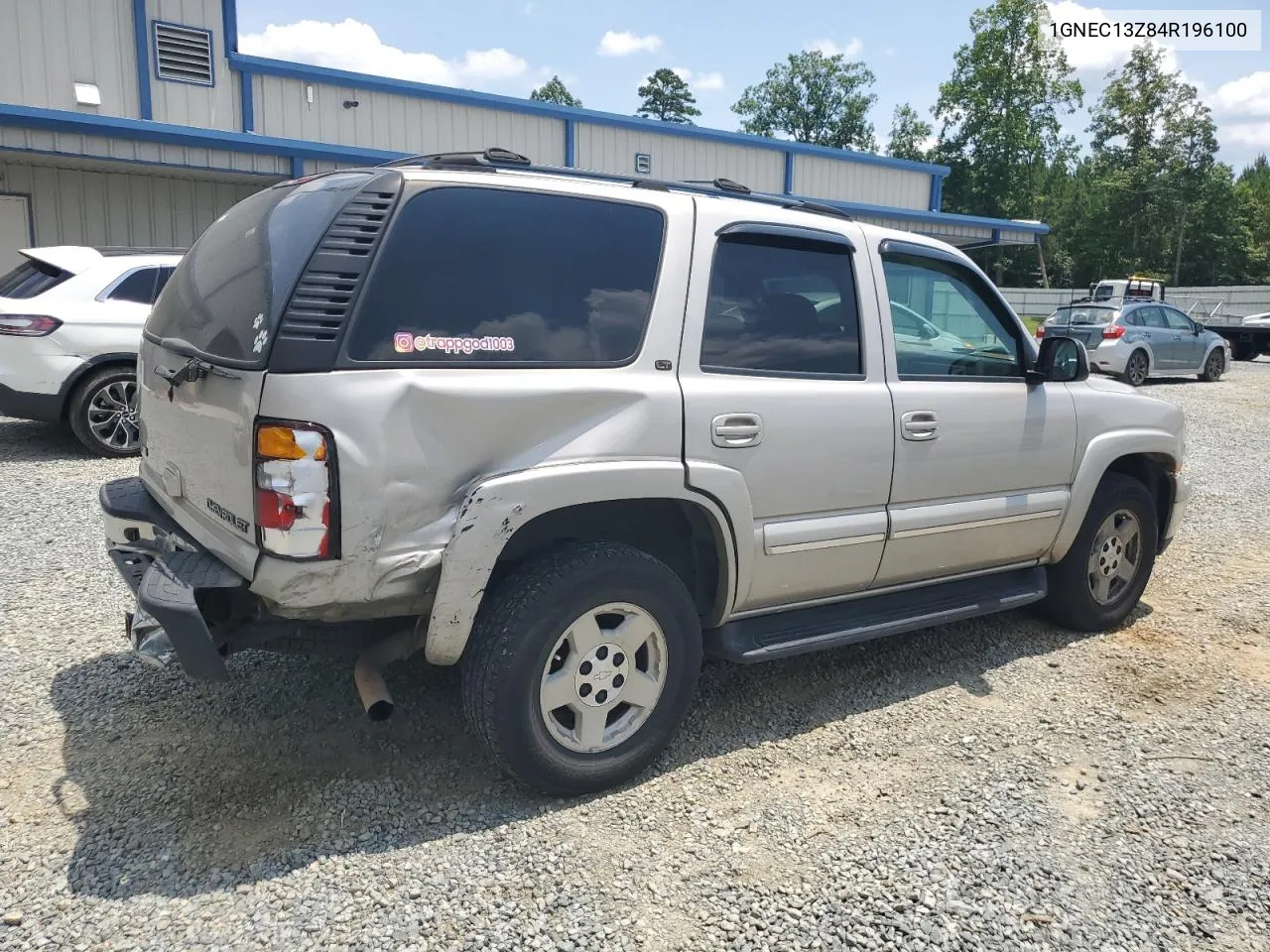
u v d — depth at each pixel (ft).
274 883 8.75
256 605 9.54
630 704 10.61
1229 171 200.34
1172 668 14.51
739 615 11.65
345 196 9.21
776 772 11.09
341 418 8.54
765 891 8.89
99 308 25.66
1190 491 17.21
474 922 8.31
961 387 13.12
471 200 9.66
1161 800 10.72
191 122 45.96
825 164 71.87
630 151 60.80
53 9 42.04
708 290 10.91
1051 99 171.63
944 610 13.41
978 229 77.20
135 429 26.43
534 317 9.73
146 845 9.24
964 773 11.19
